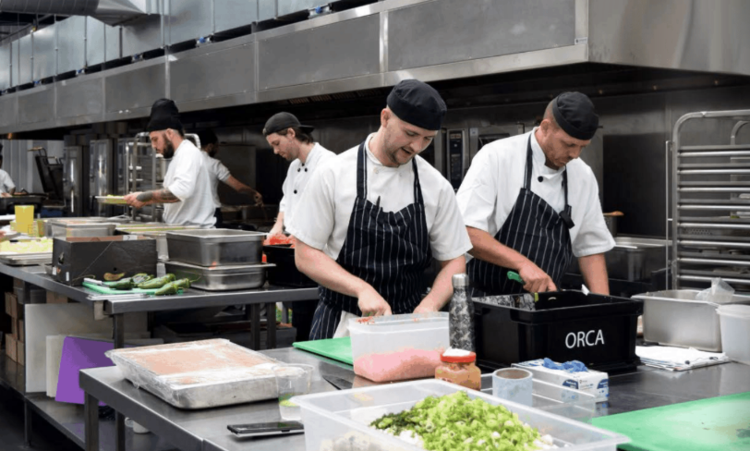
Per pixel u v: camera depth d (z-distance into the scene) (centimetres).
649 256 404
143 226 482
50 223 540
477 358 206
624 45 384
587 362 201
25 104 1054
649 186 471
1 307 512
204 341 224
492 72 420
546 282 253
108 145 893
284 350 233
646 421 160
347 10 514
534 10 395
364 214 254
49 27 993
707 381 196
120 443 246
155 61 741
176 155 516
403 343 197
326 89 537
